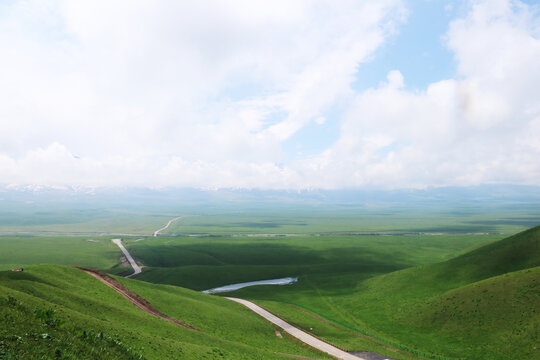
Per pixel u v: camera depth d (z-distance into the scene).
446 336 84.12
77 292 70.50
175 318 75.56
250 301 117.25
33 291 56.41
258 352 61.97
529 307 79.75
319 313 116.12
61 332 30.20
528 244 123.38
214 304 99.06
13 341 24.02
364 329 98.69
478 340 77.62
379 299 126.31
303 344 77.75
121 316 59.34
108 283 84.88
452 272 132.00
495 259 125.75
